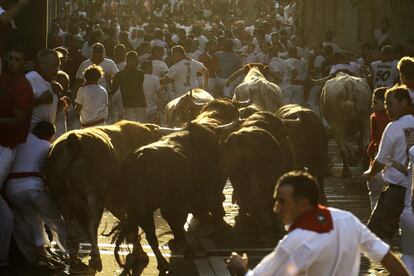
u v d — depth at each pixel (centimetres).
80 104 2075
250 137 1551
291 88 3175
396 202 1366
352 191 2166
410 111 1345
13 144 1391
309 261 805
